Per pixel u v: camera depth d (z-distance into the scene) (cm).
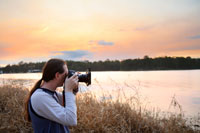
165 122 410
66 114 132
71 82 144
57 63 145
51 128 131
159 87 1379
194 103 747
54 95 149
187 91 1159
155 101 756
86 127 340
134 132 363
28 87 605
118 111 422
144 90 1146
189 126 432
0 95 473
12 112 384
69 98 140
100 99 516
